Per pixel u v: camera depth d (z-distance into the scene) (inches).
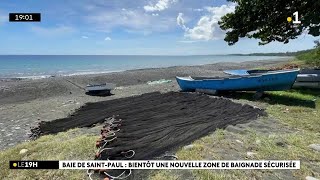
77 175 195.8
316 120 327.9
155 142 253.0
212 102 452.1
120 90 765.9
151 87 788.6
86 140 264.8
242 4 643.5
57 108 522.3
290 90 538.6
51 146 254.5
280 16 641.6
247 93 542.3
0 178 200.8
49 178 196.4
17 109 538.0
